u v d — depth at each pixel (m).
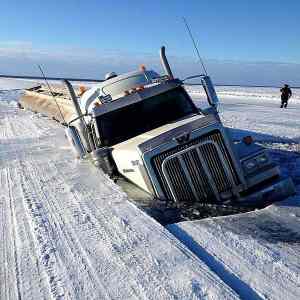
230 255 5.13
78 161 11.14
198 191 6.65
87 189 8.42
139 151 6.69
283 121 17.31
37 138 15.93
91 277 4.95
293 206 6.44
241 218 6.20
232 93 39.19
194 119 7.47
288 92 24.11
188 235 5.81
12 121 22.50
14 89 54.91
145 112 8.40
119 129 8.33
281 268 4.71
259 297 4.20
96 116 8.34
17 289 4.88
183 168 6.57
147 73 9.55
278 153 10.41
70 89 8.84
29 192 8.70
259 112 21.69
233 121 18.03
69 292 4.69
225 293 4.28
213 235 5.72
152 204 6.84
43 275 5.12
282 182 6.81
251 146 7.20
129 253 5.43
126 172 7.59
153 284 4.63
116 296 4.50
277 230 5.71
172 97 8.55
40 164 11.28
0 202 8.23
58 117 19.36
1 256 5.77
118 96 8.85
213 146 6.62
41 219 7.02
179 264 4.99
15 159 12.29
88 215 6.96
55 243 6.00
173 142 6.60
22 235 6.41
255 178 6.76
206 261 5.05
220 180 6.67
